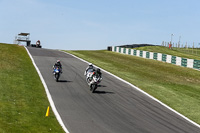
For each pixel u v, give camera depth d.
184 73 66.19
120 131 22.12
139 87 41.62
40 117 22.88
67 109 26.77
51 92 32.84
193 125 27.08
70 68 52.66
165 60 87.50
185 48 184.00
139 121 25.56
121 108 29.42
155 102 34.09
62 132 20.22
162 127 24.66
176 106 33.72
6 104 24.69
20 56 60.12
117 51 119.19
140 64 74.62
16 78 36.94
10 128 18.86
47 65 52.84
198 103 37.00
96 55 87.50
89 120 24.16
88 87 37.97
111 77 47.66
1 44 81.12
